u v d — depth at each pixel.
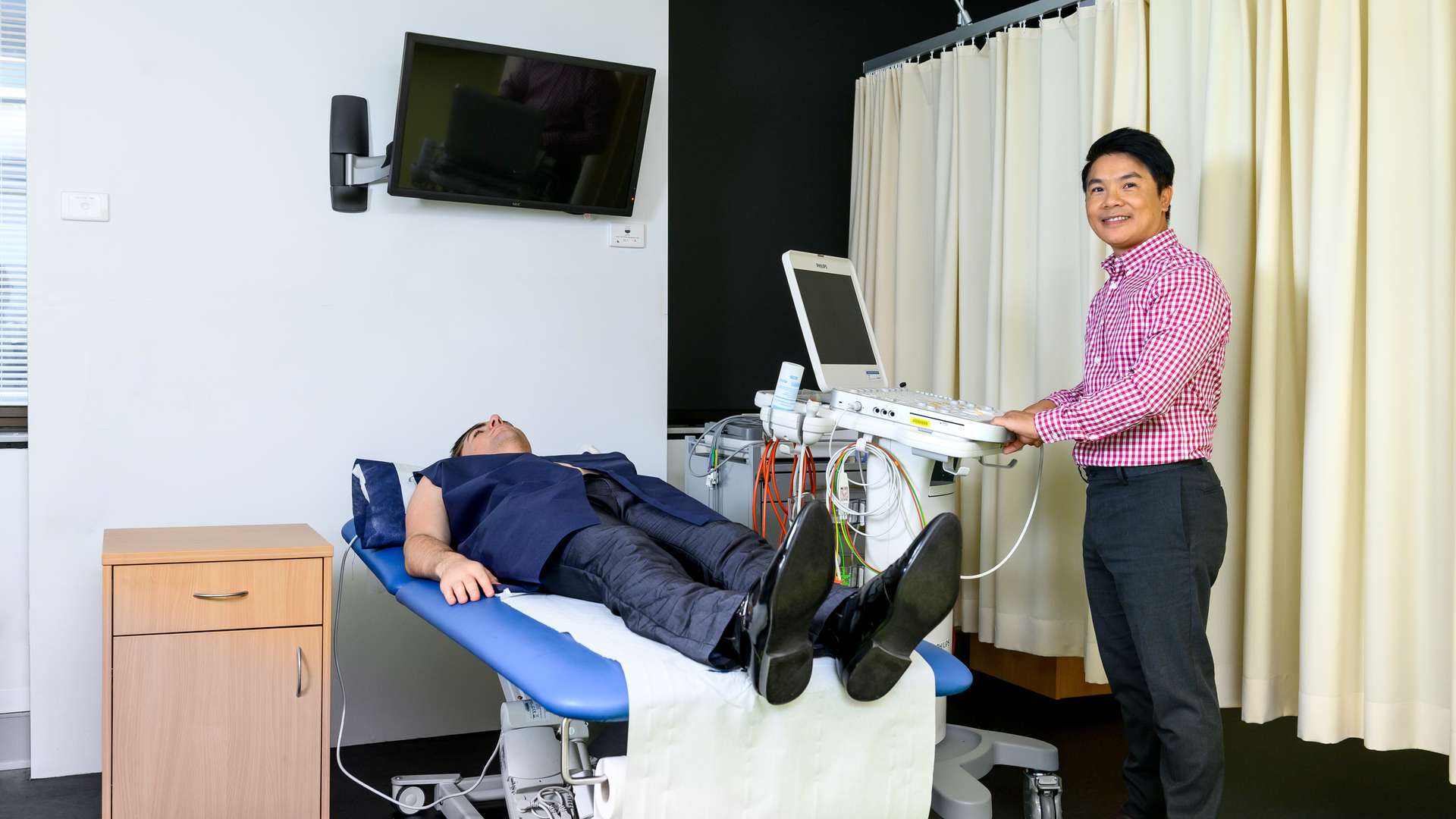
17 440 2.79
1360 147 2.32
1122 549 2.23
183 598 2.17
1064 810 2.59
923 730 1.74
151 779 2.15
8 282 3.13
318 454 3.00
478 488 2.38
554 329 3.25
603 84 3.09
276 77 2.93
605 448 3.32
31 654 2.75
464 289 3.14
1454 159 2.16
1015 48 3.22
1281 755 3.01
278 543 2.32
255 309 2.93
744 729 1.61
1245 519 2.58
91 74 2.76
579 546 2.07
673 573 1.88
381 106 3.04
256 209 2.92
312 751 2.27
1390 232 2.24
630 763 1.54
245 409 2.92
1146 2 2.85
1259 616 2.44
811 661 1.58
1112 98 2.90
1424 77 2.22
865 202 3.87
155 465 2.84
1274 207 2.44
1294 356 2.47
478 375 3.16
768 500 3.08
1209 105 2.57
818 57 4.25
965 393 3.40
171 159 2.84
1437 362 2.19
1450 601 2.18
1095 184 2.33
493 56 2.94
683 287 4.05
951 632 2.61
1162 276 2.19
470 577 2.06
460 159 3.00
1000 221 3.21
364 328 3.04
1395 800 2.68
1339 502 2.28
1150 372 2.12
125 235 2.80
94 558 2.79
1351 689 2.35
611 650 1.69
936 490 2.56
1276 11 2.46
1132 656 2.35
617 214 3.26
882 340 3.76
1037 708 3.43
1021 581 3.18
